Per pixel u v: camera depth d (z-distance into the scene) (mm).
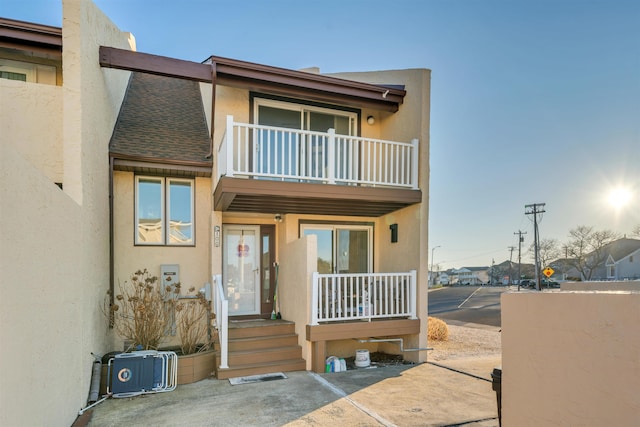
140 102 8859
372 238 9039
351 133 8820
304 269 6930
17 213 2854
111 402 5121
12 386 2674
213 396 5320
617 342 1531
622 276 37812
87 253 5305
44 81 7312
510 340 2158
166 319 6699
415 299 7512
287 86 7438
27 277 3027
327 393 5453
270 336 7039
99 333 6031
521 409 2049
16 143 5711
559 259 44125
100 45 6453
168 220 7762
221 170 6957
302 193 6633
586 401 1659
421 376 6430
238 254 8352
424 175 7652
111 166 6953
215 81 6914
